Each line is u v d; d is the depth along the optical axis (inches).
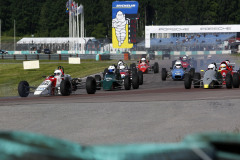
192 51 5595.5
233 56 5068.9
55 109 766.5
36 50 7313.0
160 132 500.4
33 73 2778.1
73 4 4972.9
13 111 748.6
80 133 503.8
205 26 5221.5
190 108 736.3
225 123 566.6
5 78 2466.8
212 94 996.6
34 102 917.8
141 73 1727.4
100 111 725.3
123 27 4923.7
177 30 5300.2
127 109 743.7
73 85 1374.3
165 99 885.8
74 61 3435.0
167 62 4013.3
